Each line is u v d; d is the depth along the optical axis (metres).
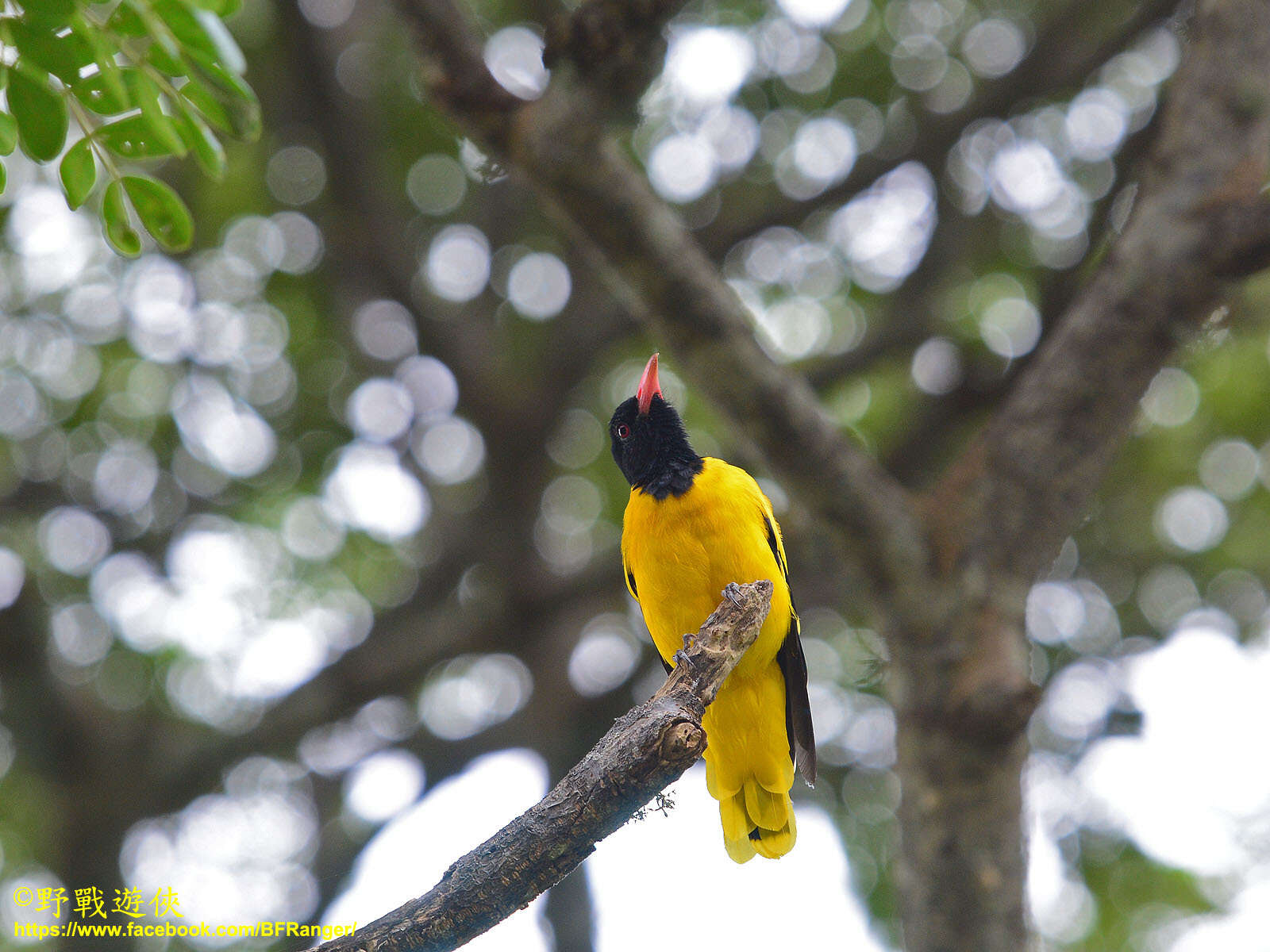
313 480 14.99
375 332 15.46
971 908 6.07
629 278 6.11
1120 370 6.25
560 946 14.87
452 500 16.45
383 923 4.24
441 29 5.82
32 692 13.41
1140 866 12.71
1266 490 14.84
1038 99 14.05
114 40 4.61
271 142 14.46
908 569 6.20
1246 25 6.42
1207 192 6.15
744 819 7.80
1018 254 14.55
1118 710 14.12
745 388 6.11
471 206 16.02
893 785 14.20
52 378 13.89
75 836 13.43
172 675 14.40
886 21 14.62
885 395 15.13
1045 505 6.32
